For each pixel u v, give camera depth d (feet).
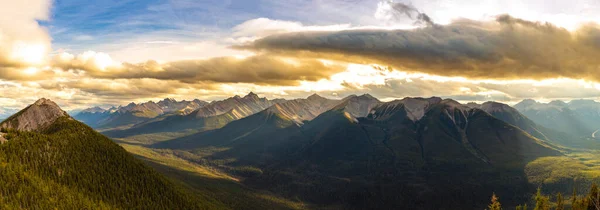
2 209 497.46
